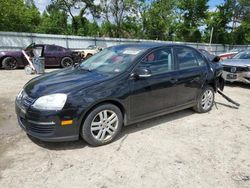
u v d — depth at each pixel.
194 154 3.47
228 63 8.55
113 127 3.70
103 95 3.42
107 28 39.62
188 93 4.79
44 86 3.45
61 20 41.66
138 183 2.77
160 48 4.29
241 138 4.08
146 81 3.94
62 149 3.46
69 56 14.54
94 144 3.54
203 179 2.89
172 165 3.16
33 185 2.68
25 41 19.70
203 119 4.95
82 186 2.69
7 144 3.57
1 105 5.61
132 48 4.34
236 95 7.33
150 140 3.86
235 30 47.19
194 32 43.00
